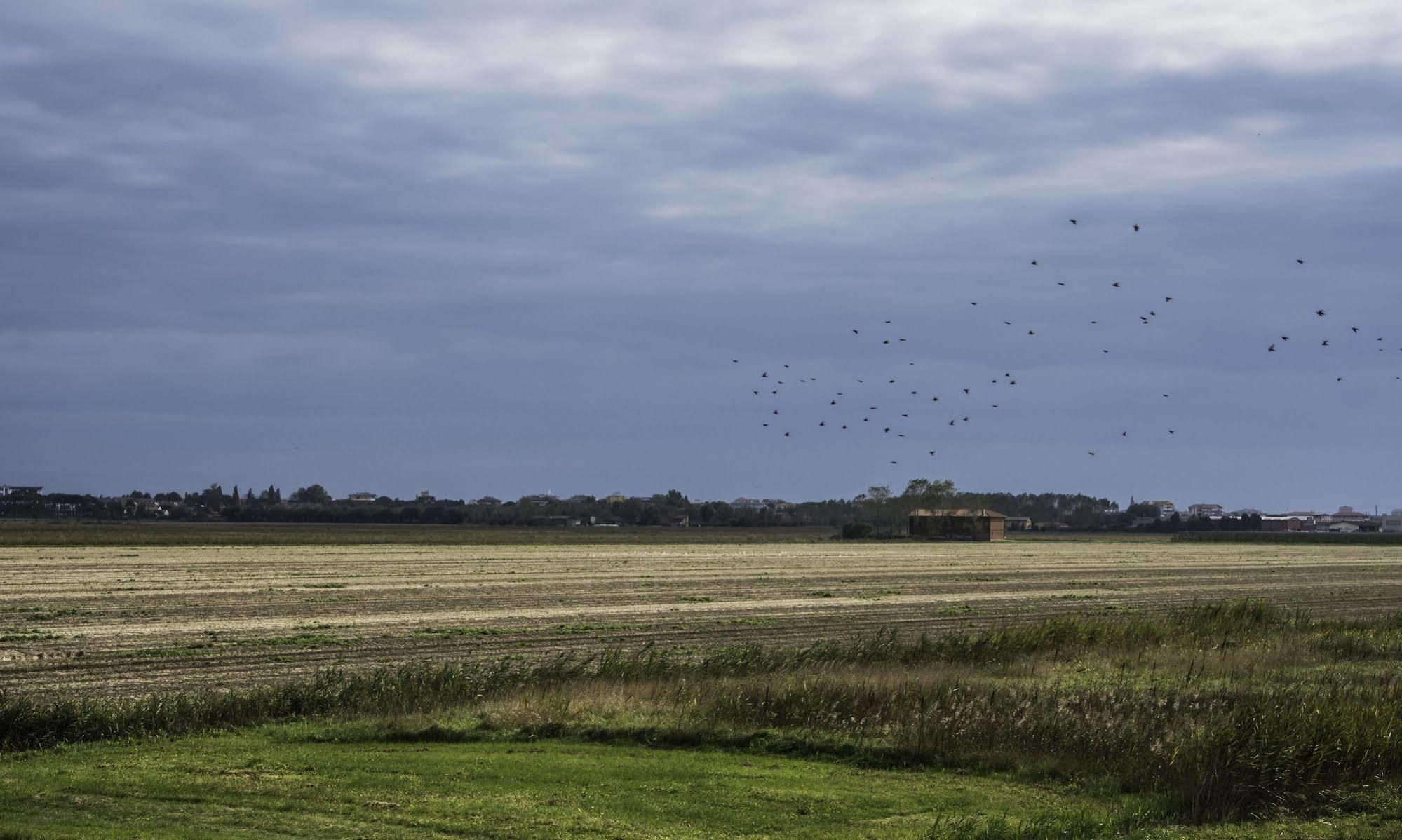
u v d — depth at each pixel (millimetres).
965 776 18031
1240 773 17000
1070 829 14750
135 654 32719
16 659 31531
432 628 40812
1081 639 36656
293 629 39844
